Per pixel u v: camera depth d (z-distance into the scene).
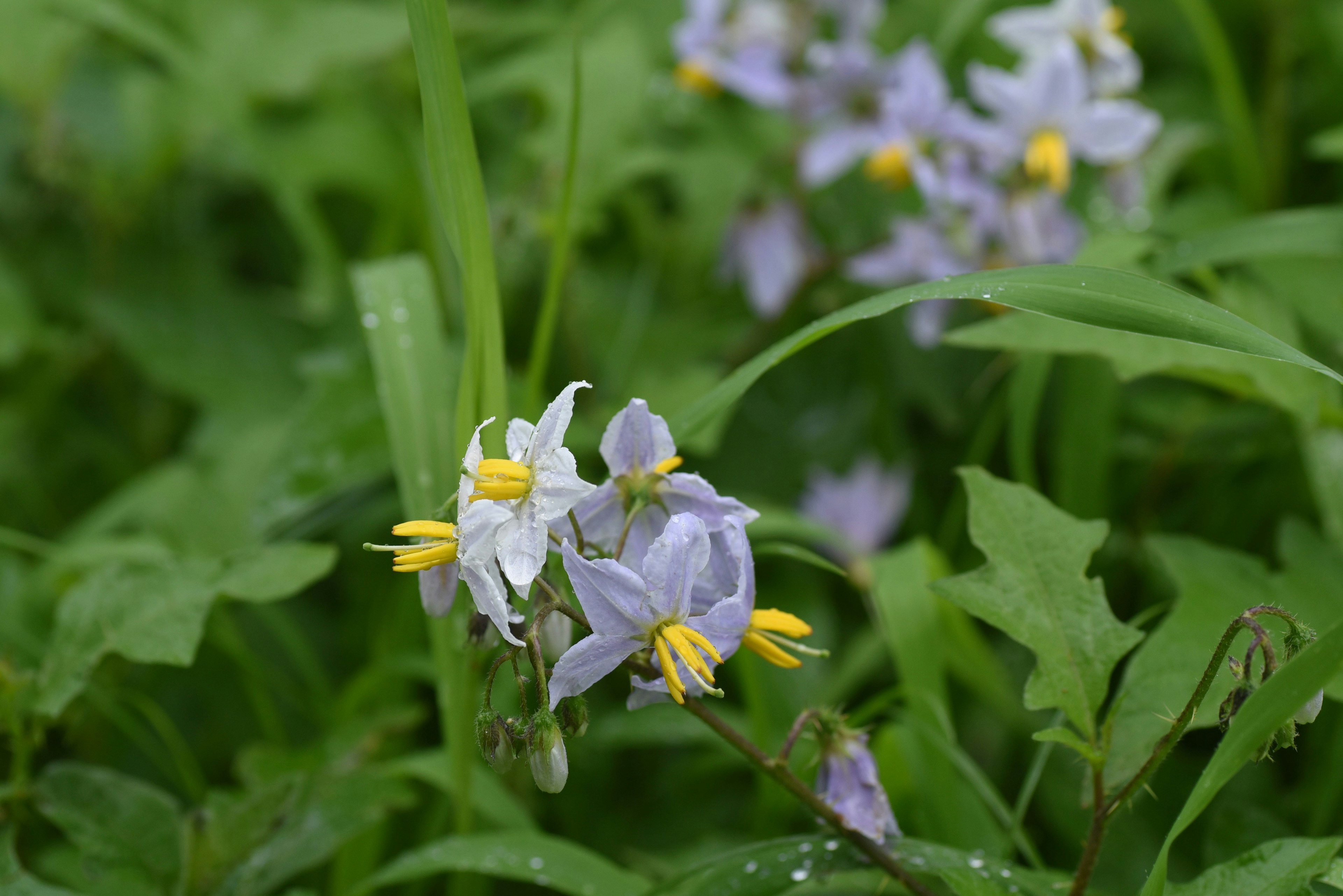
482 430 0.53
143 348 0.77
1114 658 0.51
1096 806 0.51
